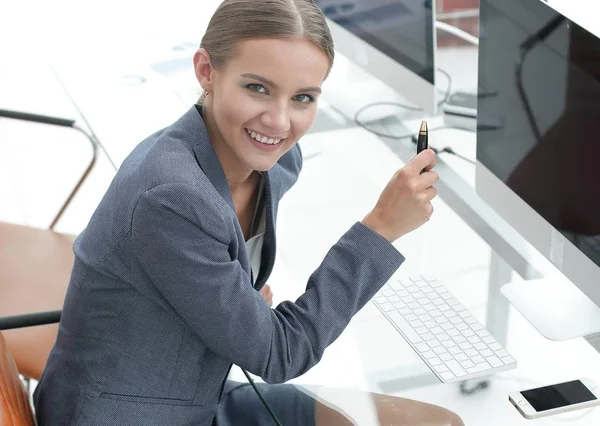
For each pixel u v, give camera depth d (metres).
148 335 1.54
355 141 2.40
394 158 2.31
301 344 1.54
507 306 1.80
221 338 1.48
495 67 1.86
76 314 1.58
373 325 1.78
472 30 2.54
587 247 1.67
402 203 1.57
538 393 1.57
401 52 2.40
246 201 1.71
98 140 2.37
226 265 1.44
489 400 1.58
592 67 1.55
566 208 1.71
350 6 2.58
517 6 1.74
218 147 1.57
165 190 1.41
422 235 2.03
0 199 3.70
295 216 2.08
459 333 1.73
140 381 1.57
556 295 1.81
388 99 2.60
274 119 1.45
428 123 2.46
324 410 1.58
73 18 4.37
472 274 1.90
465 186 2.20
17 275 2.32
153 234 1.41
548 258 1.80
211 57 1.46
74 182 3.81
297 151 1.87
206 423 1.67
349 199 2.14
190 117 1.53
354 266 1.57
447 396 1.59
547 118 1.71
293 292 1.83
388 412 1.57
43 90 4.22
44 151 3.99
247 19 1.40
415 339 1.73
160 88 2.64
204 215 1.41
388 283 1.88
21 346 2.10
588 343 1.69
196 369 1.59
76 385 1.61
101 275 1.52
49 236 2.46
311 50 1.42
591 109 1.57
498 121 1.88
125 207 1.44
